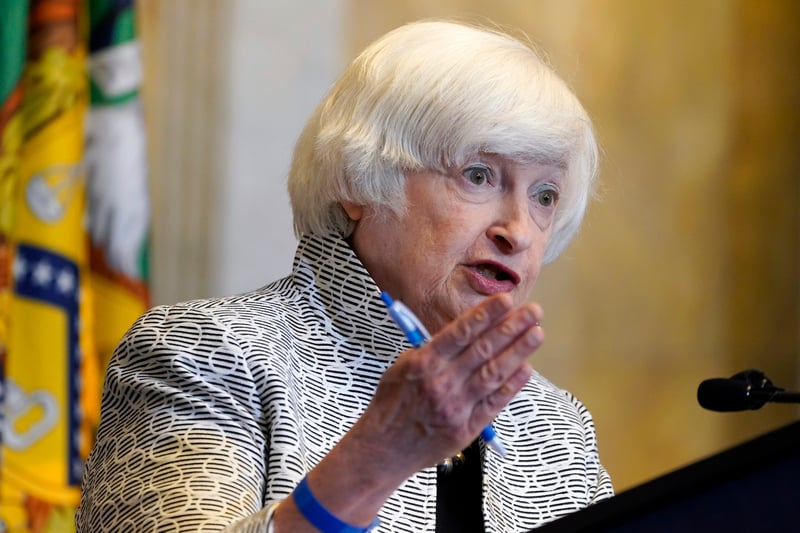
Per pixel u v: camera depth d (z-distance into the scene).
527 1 16.05
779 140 17.53
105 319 11.58
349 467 4.70
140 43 12.89
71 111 11.44
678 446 16.66
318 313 6.37
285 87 14.20
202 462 5.46
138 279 11.71
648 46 16.89
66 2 11.53
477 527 6.23
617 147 16.69
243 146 13.98
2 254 10.90
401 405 4.62
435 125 6.38
